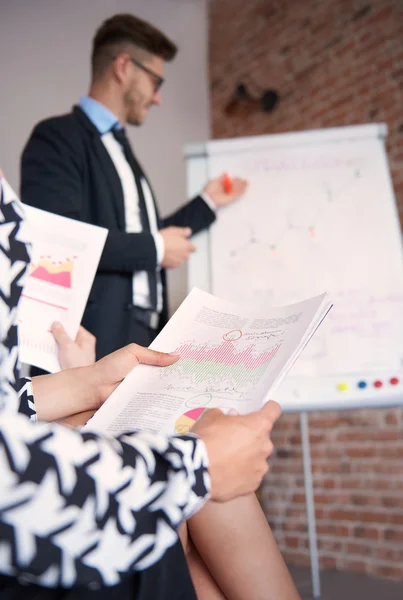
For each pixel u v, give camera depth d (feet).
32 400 2.21
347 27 10.68
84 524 1.27
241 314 2.47
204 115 12.48
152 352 2.30
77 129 5.57
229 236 6.36
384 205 6.21
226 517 2.10
